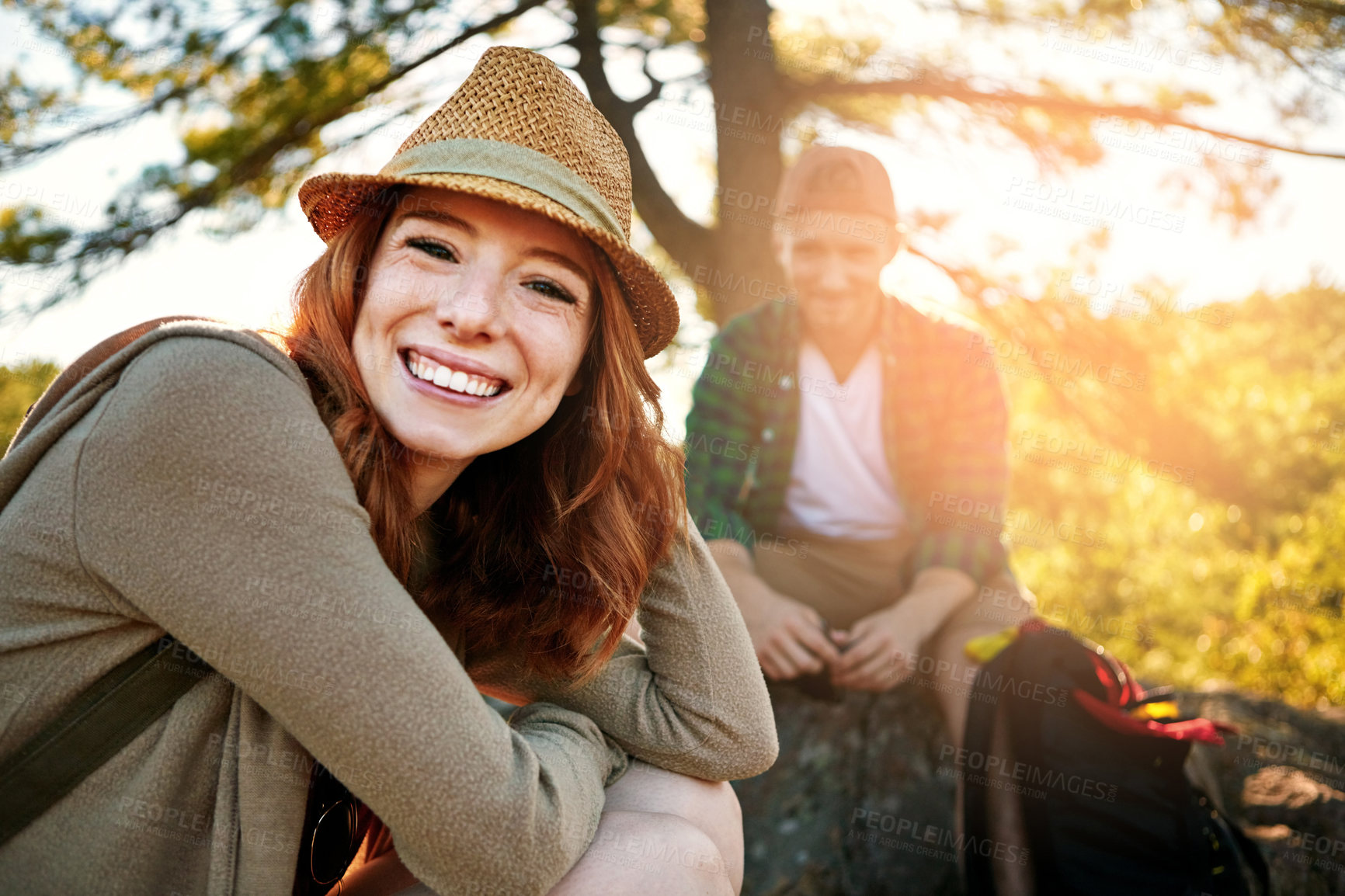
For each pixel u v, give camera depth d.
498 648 1.37
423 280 1.11
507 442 1.17
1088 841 1.68
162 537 0.92
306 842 1.12
